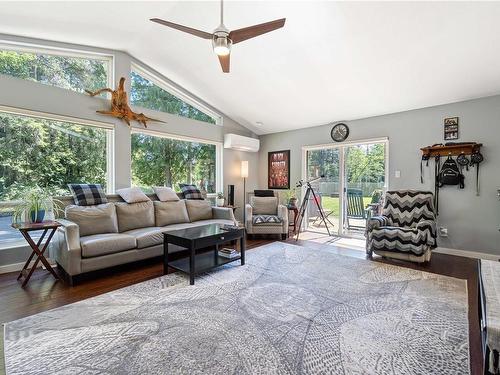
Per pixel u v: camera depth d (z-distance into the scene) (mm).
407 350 1658
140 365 1512
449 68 3156
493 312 1221
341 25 2797
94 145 3836
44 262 2770
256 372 1466
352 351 1647
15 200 3145
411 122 4215
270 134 6215
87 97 3648
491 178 3551
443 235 3918
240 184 5980
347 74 3596
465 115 3736
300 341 1744
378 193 4668
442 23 2562
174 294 2443
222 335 1804
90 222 3094
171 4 2791
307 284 2693
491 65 3010
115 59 3896
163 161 4750
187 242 2717
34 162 3311
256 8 2785
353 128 4879
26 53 3301
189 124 4973
